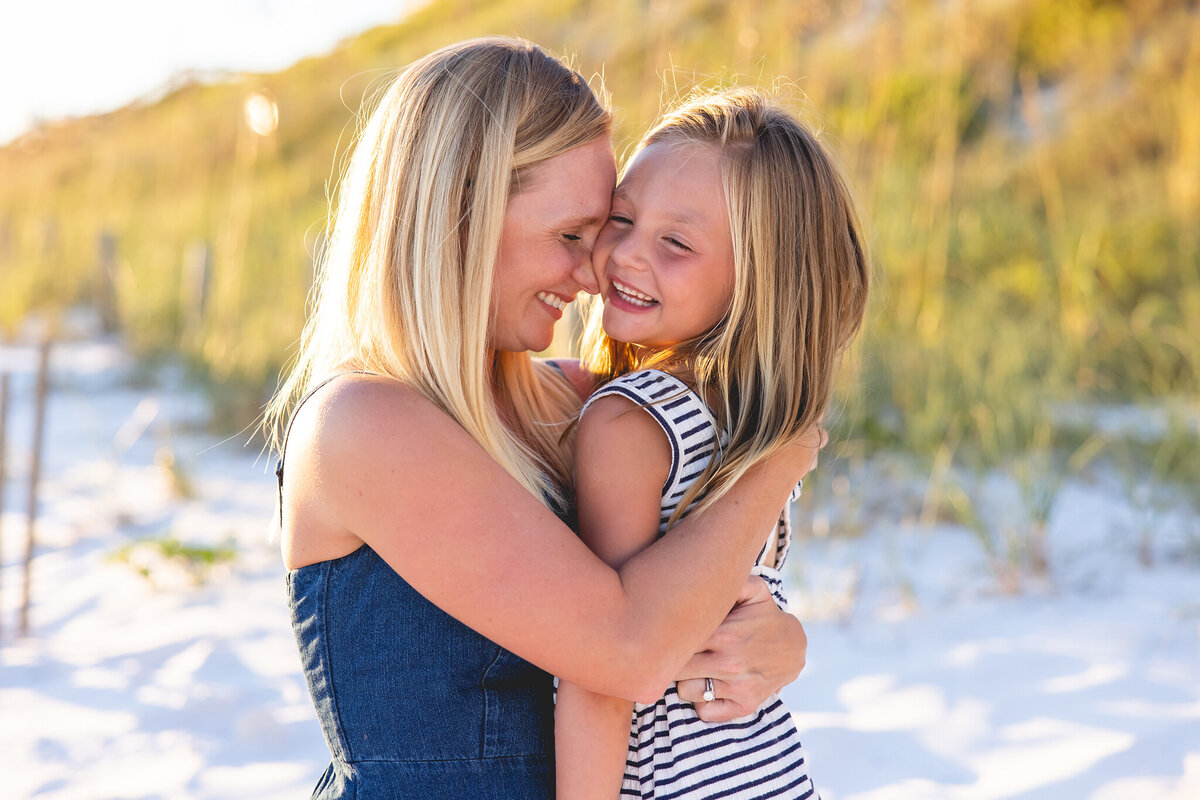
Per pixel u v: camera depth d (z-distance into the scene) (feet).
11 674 10.33
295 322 22.93
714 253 4.34
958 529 13.03
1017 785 7.54
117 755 8.59
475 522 3.65
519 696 3.97
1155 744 7.88
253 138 28.60
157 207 39.65
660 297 4.36
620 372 5.32
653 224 4.34
